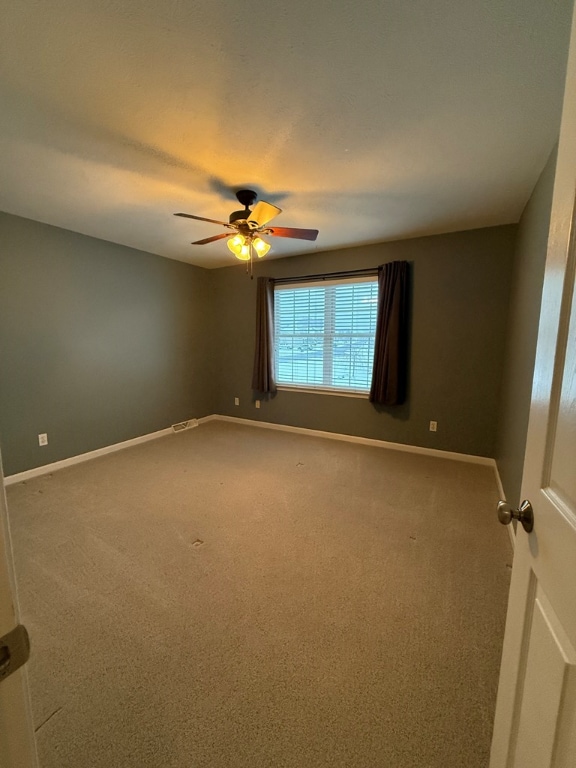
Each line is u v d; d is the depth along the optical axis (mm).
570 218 616
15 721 487
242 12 1108
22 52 1258
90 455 3664
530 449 774
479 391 3473
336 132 1755
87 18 1128
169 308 4516
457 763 1022
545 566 647
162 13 1112
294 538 2191
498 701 843
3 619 471
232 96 1496
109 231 3389
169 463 3514
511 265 3215
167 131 1750
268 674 1300
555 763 539
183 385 4812
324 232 3441
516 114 1601
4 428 2980
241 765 1021
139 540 2164
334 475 3207
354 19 1130
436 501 2697
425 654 1382
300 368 4602
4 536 470
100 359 3721
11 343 2994
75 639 1451
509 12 1098
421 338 3695
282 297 4672
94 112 1604
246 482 3047
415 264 3645
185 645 1425
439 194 2494
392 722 1136
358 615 1579
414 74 1363
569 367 599
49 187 2404
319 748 1063
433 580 1811
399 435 3938
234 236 2623
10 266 2949
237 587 1758
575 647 511
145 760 1034
